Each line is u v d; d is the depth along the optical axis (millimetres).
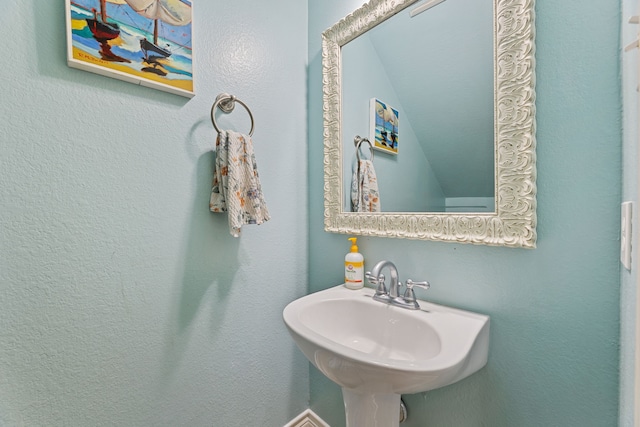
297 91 1229
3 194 646
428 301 895
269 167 1131
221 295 1011
